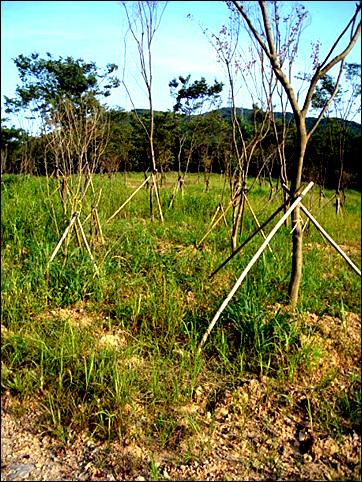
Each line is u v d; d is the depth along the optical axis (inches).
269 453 113.9
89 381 131.0
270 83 244.7
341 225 402.3
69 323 156.8
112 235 278.4
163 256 226.4
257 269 223.5
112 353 142.6
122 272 211.6
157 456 110.7
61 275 189.6
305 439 119.4
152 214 344.8
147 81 324.8
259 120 340.5
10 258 225.0
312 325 175.6
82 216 279.4
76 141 270.5
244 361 149.1
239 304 165.5
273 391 136.3
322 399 135.5
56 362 137.5
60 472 105.0
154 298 180.9
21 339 144.3
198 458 110.2
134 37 312.3
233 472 107.3
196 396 131.9
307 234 343.0
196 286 201.0
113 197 384.5
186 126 508.7
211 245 274.8
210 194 459.2
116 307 176.6
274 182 772.0
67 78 298.4
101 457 109.3
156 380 130.3
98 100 297.4
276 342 151.9
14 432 116.3
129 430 116.7
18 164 624.7
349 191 725.3
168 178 748.6
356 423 125.3
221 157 581.6
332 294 213.9
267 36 143.6
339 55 149.2
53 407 123.3
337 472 109.1
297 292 187.6
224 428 121.4
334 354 160.2
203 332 161.0
